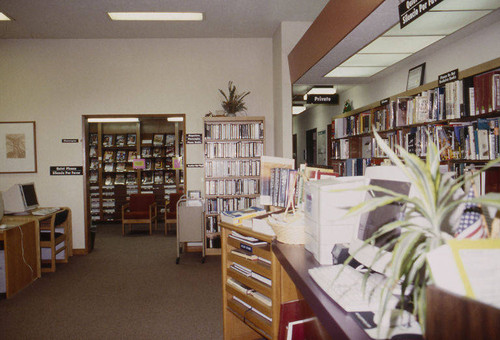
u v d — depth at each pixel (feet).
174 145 28.63
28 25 16.71
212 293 12.27
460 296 1.92
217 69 18.95
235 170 17.97
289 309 6.43
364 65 15.42
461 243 2.36
